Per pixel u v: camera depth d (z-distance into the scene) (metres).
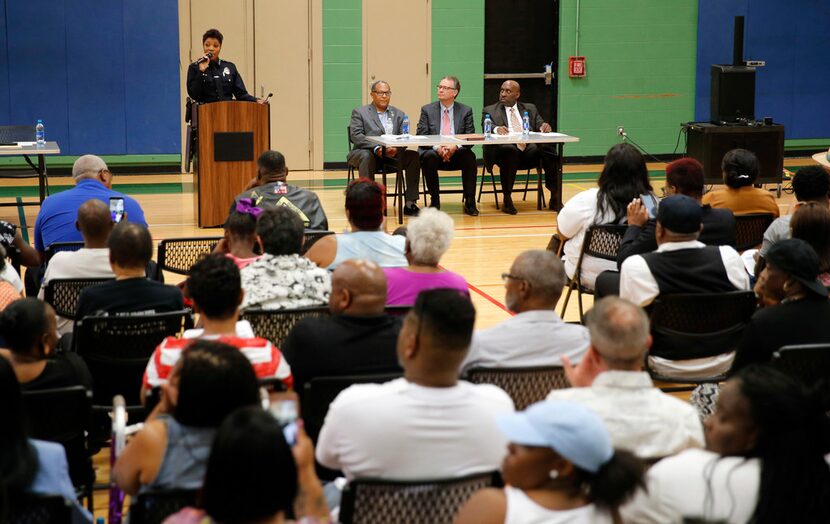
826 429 2.21
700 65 13.41
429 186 9.72
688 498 2.17
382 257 4.44
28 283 5.30
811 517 2.12
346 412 2.37
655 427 2.45
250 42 12.38
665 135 13.53
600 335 2.50
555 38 13.21
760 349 3.38
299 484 2.06
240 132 8.95
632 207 4.68
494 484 2.31
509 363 3.11
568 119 13.32
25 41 11.79
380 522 2.29
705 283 3.99
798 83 13.70
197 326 4.12
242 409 1.84
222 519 1.79
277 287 3.78
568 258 5.44
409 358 2.39
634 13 13.19
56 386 3.14
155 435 2.29
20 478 2.20
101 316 3.52
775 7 13.45
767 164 10.84
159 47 12.16
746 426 2.17
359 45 12.69
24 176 8.88
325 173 12.61
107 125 12.18
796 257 3.38
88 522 2.39
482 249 8.30
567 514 1.85
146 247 3.78
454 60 12.97
